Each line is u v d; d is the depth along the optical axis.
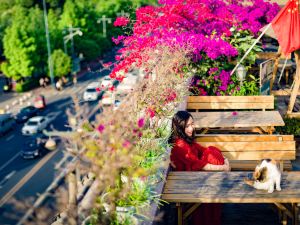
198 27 14.02
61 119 47.28
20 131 45.16
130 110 5.68
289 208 6.28
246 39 13.27
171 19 12.80
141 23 13.11
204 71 12.30
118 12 76.50
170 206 6.59
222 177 6.16
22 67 57.72
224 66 12.84
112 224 4.30
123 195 4.29
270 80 12.57
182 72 10.80
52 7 88.19
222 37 13.66
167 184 5.97
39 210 3.21
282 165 7.52
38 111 49.47
